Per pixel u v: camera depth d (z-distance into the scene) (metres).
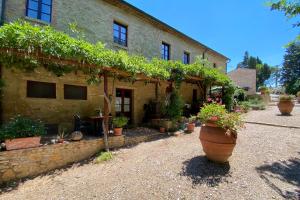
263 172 4.06
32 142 4.57
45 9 6.63
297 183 3.61
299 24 4.86
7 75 5.80
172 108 8.96
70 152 5.18
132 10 9.20
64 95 7.09
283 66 39.03
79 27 7.38
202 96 12.55
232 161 4.59
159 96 10.80
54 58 4.76
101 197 3.29
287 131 7.49
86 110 7.68
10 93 5.86
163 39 11.26
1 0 5.57
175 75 8.73
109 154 5.50
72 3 7.23
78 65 5.45
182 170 4.18
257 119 10.20
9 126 4.60
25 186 4.00
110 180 3.94
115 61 5.73
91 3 7.82
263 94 20.83
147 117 9.91
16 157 4.28
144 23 10.12
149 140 7.23
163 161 4.80
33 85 6.36
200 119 4.60
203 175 3.92
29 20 6.18
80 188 3.69
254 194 3.24
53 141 5.27
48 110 6.64
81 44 4.96
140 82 9.93
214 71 11.13
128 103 9.55
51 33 4.48
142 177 3.96
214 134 4.27
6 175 4.15
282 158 4.80
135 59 6.91
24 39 3.98
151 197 3.21
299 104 18.19
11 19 5.83
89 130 6.81
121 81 8.88
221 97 12.91
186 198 3.16
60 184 3.97
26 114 6.16
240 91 17.30
